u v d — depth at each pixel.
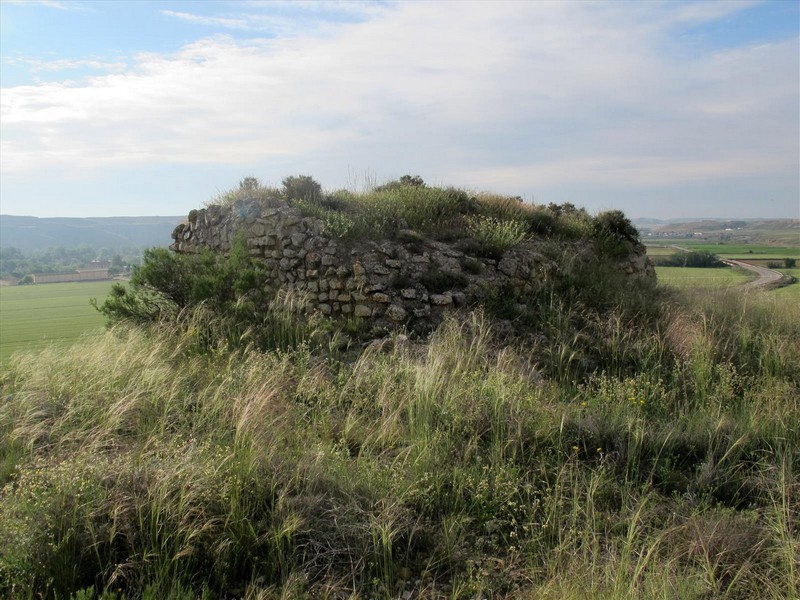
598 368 8.62
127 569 3.88
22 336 15.07
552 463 5.61
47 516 4.03
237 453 5.06
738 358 8.92
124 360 7.37
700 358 8.54
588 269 12.04
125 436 5.88
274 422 5.93
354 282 9.61
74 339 9.59
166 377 6.97
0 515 4.12
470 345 8.33
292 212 10.79
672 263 36.81
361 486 4.90
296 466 5.05
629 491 5.12
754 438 6.14
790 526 4.55
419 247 10.85
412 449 5.57
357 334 9.15
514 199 15.37
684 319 10.02
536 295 10.65
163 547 3.97
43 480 4.53
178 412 6.22
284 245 10.41
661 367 8.49
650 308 10.49
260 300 9.60
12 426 5.90
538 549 4.40
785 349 9.02
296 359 7.99
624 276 12.98
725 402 7.52
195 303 9.55
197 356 8.14
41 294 43.78
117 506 4.12
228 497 4.46
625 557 4.01
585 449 5.84
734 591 3.94
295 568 4.00
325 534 4.31
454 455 5.66
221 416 6.09
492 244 11.30
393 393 6.73
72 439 5.61
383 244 10.59
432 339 8.44
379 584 3.99
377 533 4.34
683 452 6.00
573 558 4.12
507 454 5.71
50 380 6.92
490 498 4.99
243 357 8.20
